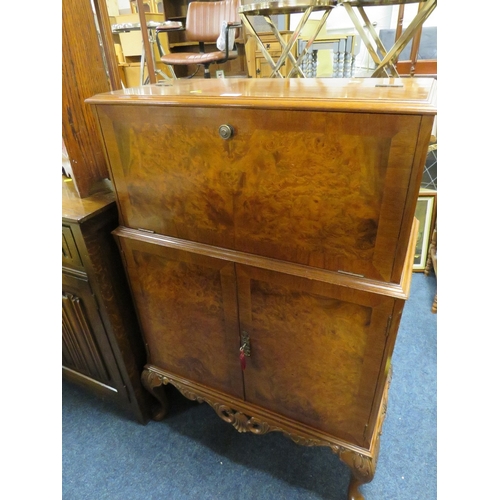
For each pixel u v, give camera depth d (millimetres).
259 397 983
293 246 701
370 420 840
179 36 3967
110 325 1036
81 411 1320
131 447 1187
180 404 1334
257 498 1033
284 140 602
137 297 1014
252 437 1208
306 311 760
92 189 975
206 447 1180
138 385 1190
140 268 944
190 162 717
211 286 858
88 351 1162
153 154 752
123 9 4605
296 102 565
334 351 783
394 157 538
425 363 1431
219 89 760
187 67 4059
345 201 609
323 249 675
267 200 676
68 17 860
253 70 3301
